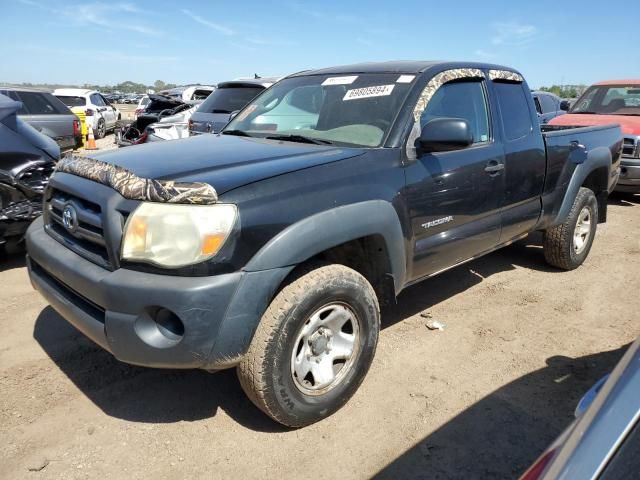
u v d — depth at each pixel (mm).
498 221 3932
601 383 1522
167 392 3033
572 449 1098
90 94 19297
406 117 3197
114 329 2314
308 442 2635
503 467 2494
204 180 2371
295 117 3695
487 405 2961
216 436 2666
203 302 2234
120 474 2395
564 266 5082
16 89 11070
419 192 3150
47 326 3754
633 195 9227
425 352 3537
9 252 4832
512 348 3615
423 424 2787
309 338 2621
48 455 2494
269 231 2396
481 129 3814
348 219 2664
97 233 2518
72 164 2859
